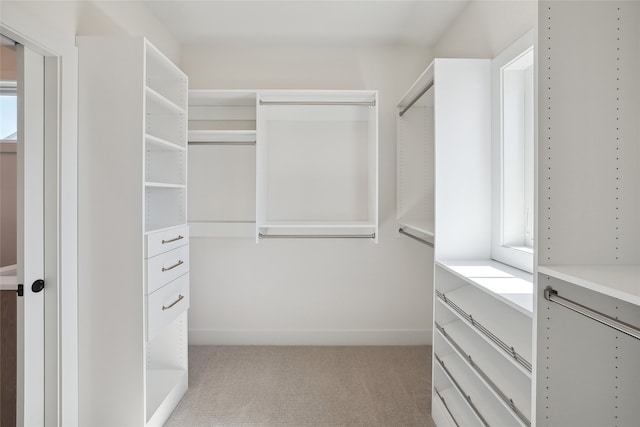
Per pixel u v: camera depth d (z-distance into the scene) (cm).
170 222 249
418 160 306
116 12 224
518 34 195
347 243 324
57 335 176
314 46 319
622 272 102
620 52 112
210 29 293
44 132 175
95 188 188
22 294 165
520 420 123
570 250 112
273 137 319
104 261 189
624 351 111
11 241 174
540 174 111
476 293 193
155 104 225
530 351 129
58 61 175
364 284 325
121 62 187
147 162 251
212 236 315
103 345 190
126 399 189
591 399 110
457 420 180
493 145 214
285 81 320
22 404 167
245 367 282
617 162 112
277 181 320
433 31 295
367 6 260
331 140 320
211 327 326
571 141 112
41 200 174
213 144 307
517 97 203
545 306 110
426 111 303
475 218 215
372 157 295
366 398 239
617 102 112
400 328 326
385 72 320
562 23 112
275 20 279
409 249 325
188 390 249
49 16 171
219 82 319
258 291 325
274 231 322
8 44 158
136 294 189
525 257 185
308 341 326
